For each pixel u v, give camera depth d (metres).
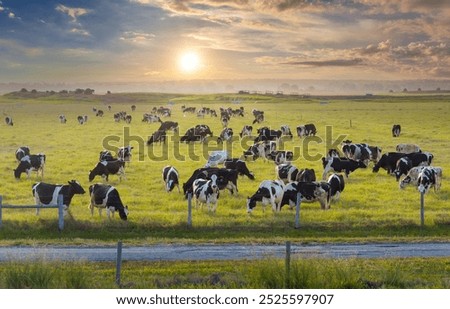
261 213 25.36
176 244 20.92
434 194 30.42
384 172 39.28
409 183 32.50
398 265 17.64
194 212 25.64
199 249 20.23
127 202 28.36
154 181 35.25
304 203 27.70
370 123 78.31
